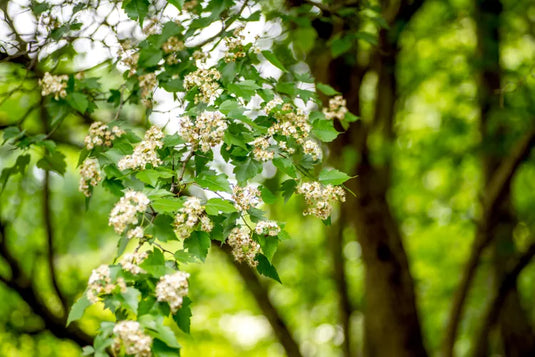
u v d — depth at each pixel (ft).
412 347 23.90
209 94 9.74
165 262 8.21
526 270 33.81
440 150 31.53
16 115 18.33
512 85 20.84
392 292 23.91
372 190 23.25
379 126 23.53
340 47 14.65
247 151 9.47
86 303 7.55
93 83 10.37
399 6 19.12
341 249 27.63
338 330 38.52
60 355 30.58
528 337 27.84
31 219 29.45
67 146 21.79
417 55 29.50
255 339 41.91
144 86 10.69
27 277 24.39
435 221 35.01
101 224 31.45
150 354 7.14
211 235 9.39
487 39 23.97
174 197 9.07
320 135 10.07
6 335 29.27
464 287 23.50
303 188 9.62
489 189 22.29
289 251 35.88
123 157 9.18
